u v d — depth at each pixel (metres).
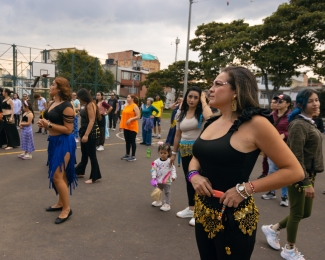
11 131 7.76
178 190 4.98
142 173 5.90
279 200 4.67
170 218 3.79
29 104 6.54
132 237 3.24
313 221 3.90
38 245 2.98
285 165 1.51
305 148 2.79
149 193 4.73
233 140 1.57
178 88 37.28
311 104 2.79
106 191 4.73
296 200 2.79
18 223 3.45
